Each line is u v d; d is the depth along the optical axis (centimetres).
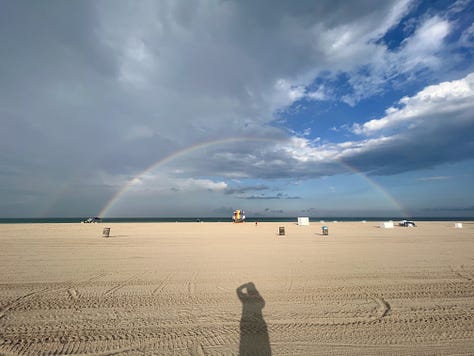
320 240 2250
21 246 1806
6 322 555
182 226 5038
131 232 3338
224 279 911
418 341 479
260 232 3353
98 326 539
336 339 486
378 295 735
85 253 1504
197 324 549
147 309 634
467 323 555
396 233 3069
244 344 467
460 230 3597
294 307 645
